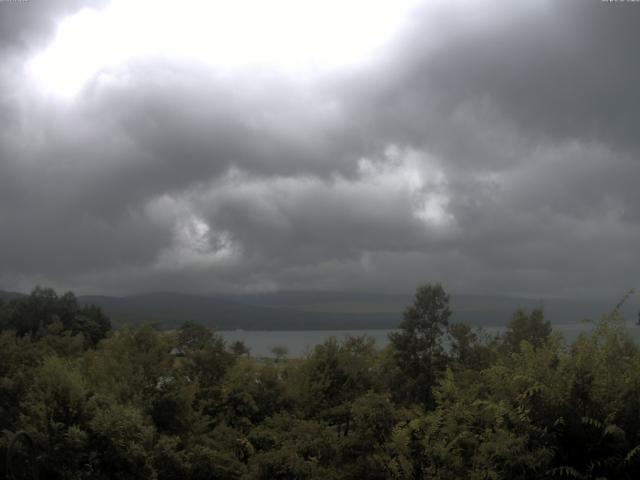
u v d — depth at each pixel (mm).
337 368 17516
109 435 10664
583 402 6238
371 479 9531
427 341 18812
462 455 7555
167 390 15023
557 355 6992
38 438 10148
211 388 16938
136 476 10914
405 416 9930
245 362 17844
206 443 14062
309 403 16328
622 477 5961
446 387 8594
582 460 6191
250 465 12312
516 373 6750
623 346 6996
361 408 10305
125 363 15008
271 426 14727
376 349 20500
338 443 10727
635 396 6160
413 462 8297
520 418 6375
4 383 13406
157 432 13250
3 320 45688
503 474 6348
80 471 10227
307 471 10445
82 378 12812
